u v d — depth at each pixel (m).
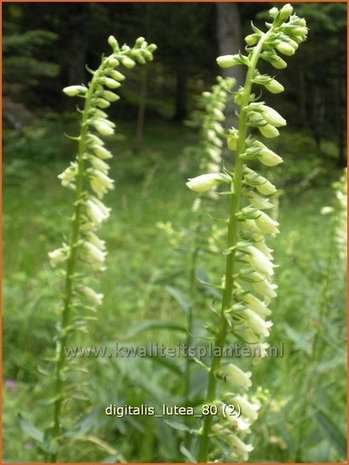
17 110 2.48
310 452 0.53
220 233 0.58
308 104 2.94
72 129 2.19
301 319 0.73
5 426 0.58
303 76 2.64
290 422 0.52
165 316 0.83
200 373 0.56
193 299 0.60
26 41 1.83
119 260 1.08
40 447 0.41
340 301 0.56
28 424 0.40
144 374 0.63
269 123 0.28
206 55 2.62
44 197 1.57
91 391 0.55
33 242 1.13
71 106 2.73
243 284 0.65
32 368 0.68
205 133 0.62
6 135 1.99
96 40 2.66
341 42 2.15
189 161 1.83
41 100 2.80
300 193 1.74
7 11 2.43
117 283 0.97
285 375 0.61
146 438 0.56
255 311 0.30
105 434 0.57
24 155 1.90
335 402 0.60
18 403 0.61
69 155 2.06
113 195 1.66
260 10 2.41
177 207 1.56
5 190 1.60
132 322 0.81
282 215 1.38
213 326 0.30
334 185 0.57
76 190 0.40
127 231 1.29
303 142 2.44
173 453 0.54
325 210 0.56
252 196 0.29
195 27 2.55
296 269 0.79
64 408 0.43
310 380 0.54
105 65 0.39
